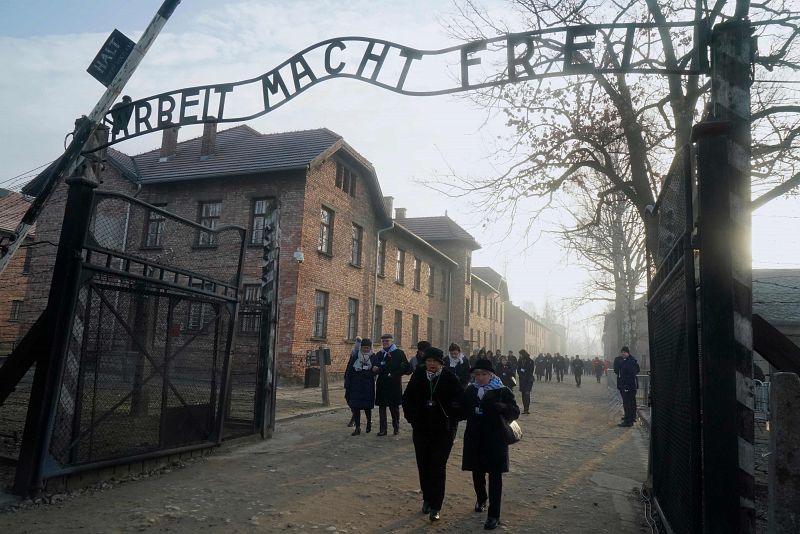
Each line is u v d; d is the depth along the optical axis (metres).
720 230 3.11
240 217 19.16
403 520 4.93
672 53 8.98
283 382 17.59
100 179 6.46
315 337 19.19
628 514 5.31
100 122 6.31
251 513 4.94
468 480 6.55
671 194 4.31
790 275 24.98
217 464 6.80
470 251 38.78
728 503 2.89
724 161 3.15
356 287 22.53
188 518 4.75
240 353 8.87
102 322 5.82
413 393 5.21
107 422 5.86
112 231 6.06
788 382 2.79
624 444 9.57
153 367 6.43
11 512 4.73
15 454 6.21
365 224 23.55
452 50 4.62
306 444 8.33
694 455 3.17
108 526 4.50
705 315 3.07
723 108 3.34
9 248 6.06
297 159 18.92
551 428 11.27
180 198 20.09
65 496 5.21
